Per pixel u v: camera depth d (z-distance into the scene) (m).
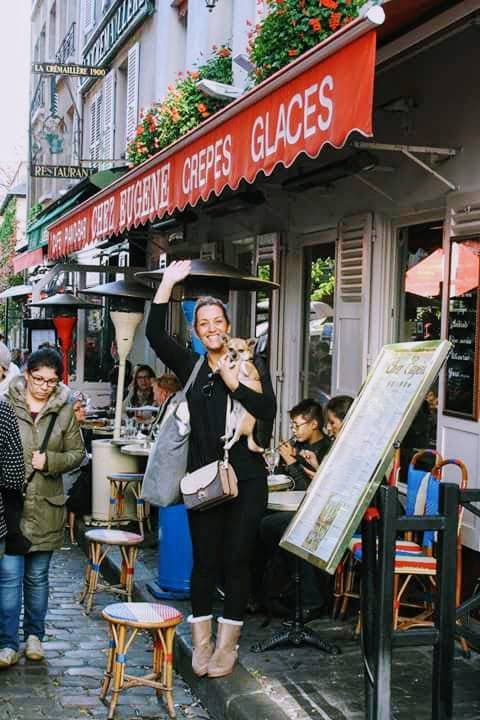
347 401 6.46
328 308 9.00
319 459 6.46
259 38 8.15
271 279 9.80
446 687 3.82
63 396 5.59
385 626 3.69
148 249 15.09
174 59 14.45
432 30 5.00
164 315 5.19
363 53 4.36
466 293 6.19
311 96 4.85
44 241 18.70
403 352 4.32
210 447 5.01
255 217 10.57
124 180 8.57
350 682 4.97
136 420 10.02
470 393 6.10
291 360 9.69
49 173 15.48
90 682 5.34
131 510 8.89
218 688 4.88
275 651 5.48
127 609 4.96
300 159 8.05
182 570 6.70
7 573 5.48
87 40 20.52
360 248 7.81
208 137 6.39
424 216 7.08
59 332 14.10
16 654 5.54
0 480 5.16
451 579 3.81
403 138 7.13
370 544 3.89
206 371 5.12
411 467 5.98
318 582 6.13
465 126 6.31
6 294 23.47
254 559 6.22
